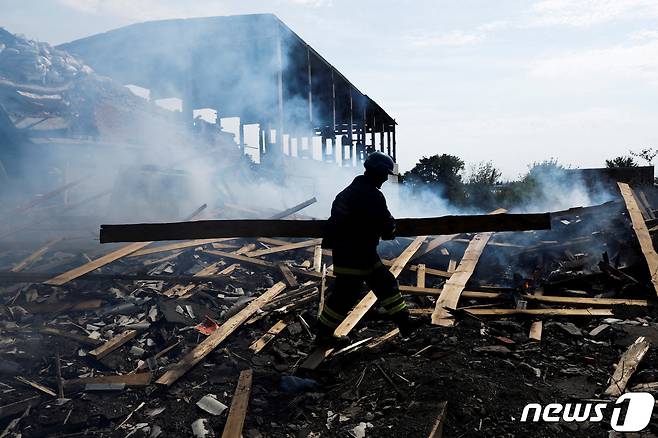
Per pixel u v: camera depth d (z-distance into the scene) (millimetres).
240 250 7848
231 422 3418
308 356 4324
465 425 3141
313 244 7988
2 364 4195
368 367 3992
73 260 6863
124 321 5277
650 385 3518
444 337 4469
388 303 4348
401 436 3037
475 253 7238
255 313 5387
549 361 4035
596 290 5914
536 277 6605
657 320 4832
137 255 7055
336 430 3271
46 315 5324
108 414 3623
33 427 3502
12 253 7285
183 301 5711
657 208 10094
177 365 4223
